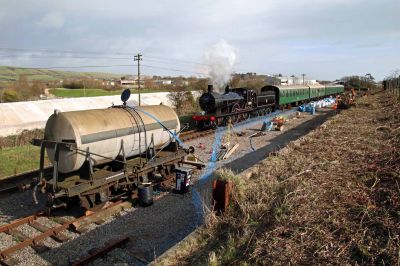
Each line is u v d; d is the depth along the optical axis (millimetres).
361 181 7305
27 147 16641
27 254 6660
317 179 7602
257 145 17109
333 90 60969
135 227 7824
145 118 10508
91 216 8211
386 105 27203
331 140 12812
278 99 34031
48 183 8484
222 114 23203
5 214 8680
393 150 9719
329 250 4605
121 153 9680
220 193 6582
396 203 5645
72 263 6293
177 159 11812
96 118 9094
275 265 4449
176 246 5422
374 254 4332
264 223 5773
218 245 5445
